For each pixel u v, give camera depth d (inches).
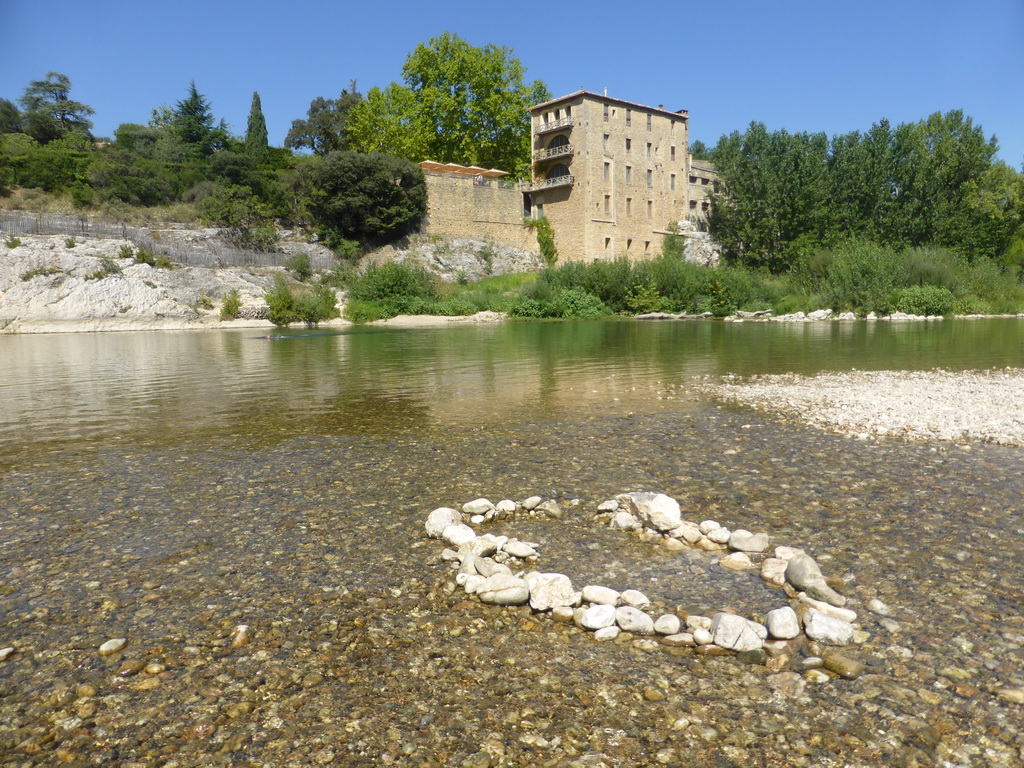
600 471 266.2
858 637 137.4
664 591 161.5
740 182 2576.3
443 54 2630.4
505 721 113.0
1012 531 195.2
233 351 864.9
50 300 1461.6
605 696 119.8
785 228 2551.7
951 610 148.3
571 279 1973.4
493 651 135.2
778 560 173.2
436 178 2436.0
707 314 1819.6
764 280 2246.6
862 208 2529.5
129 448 313.0
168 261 1710.1
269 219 2192.4
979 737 107.1
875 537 192.7
